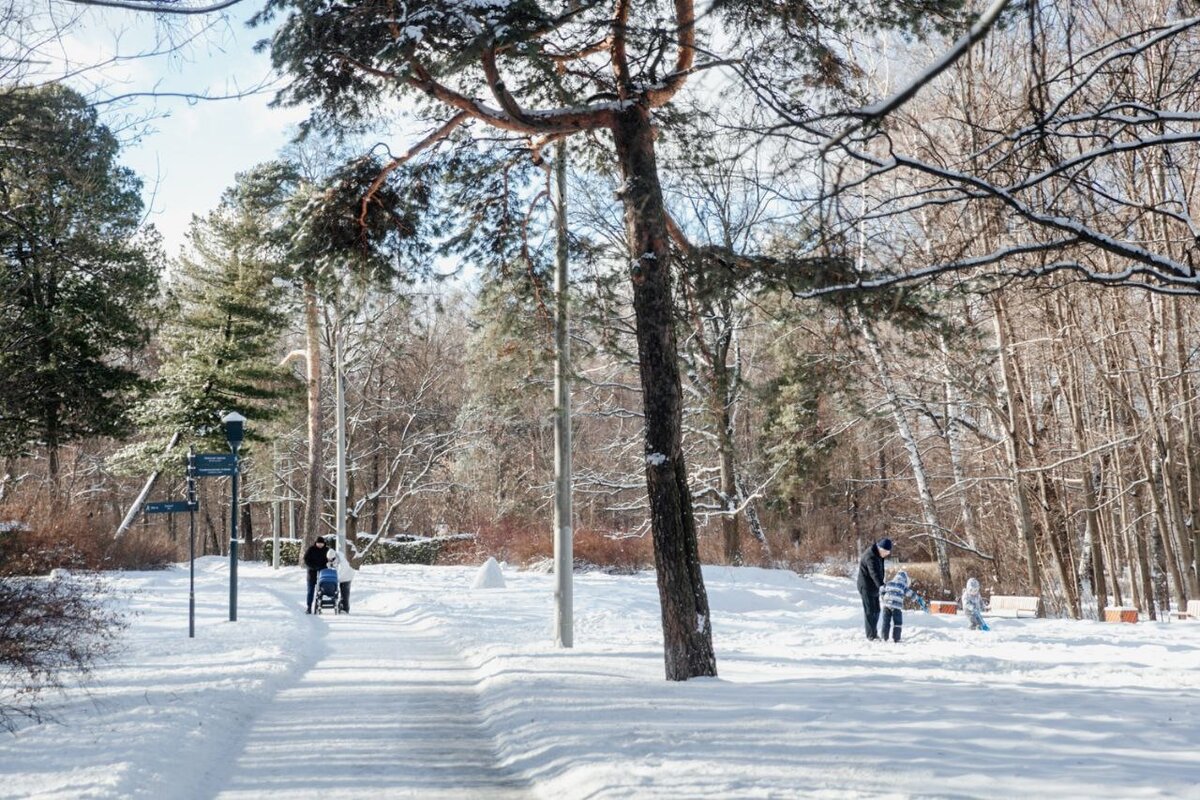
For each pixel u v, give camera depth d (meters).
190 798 7.52
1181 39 9.38
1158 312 28.08
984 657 14.46
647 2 11.58
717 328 28.77
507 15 10.65
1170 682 11.66
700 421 39.50
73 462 60.88
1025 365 31.83
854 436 41.81
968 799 6.02
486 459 53.25
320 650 17.34
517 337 16.09
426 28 10.88
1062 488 35.78
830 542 53.44
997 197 8.23
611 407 41.44
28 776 7.67
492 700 11.30
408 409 56.22
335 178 14.08
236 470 21.28
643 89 12.48
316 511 42.41
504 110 12.48
